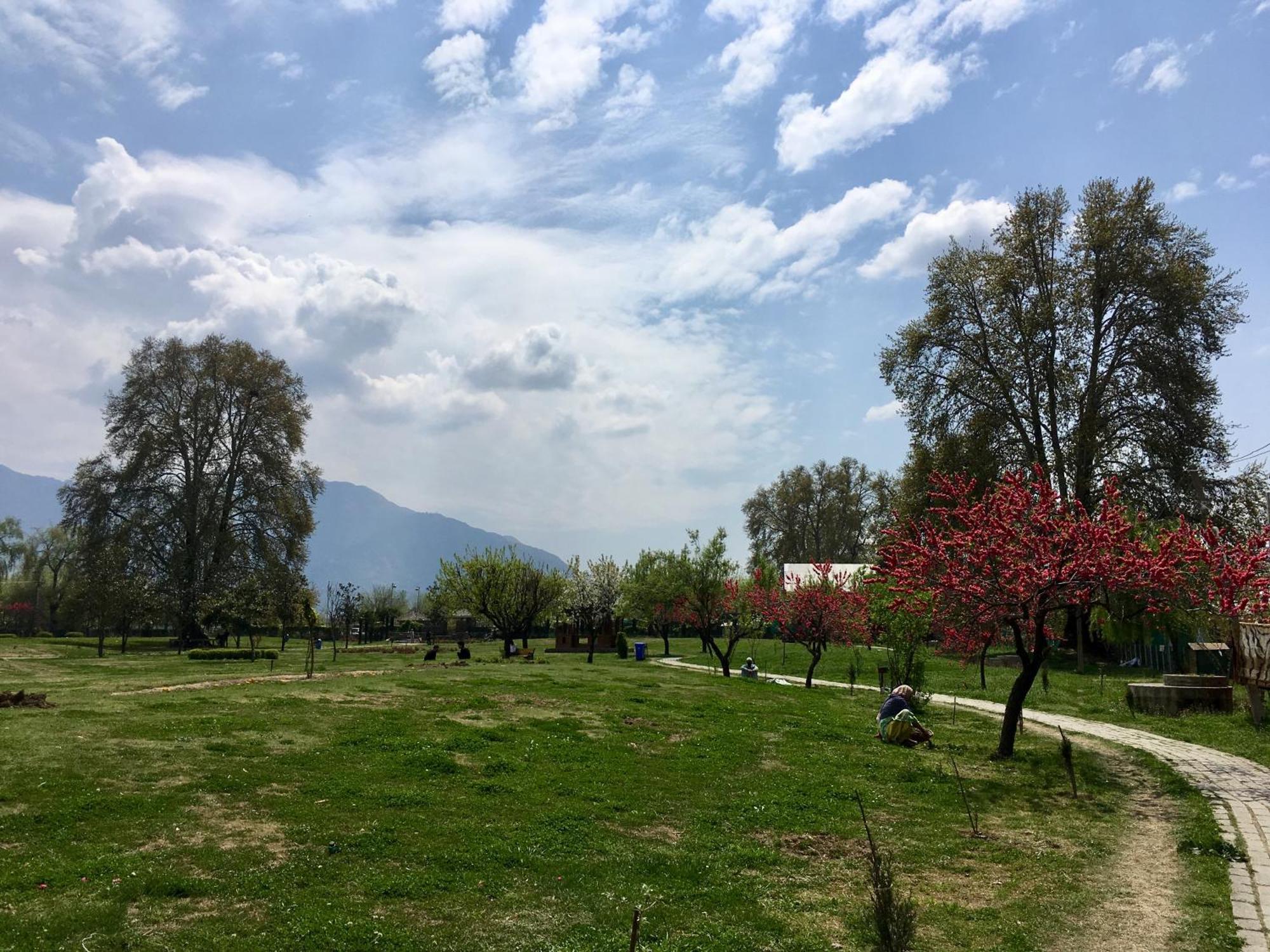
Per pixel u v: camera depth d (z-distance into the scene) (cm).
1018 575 1691
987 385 4700
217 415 6075
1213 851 1072
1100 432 4338
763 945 793
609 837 1120
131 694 2025
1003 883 987
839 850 1127
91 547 5541
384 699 2112
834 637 3538
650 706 2314
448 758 1481
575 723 1952
